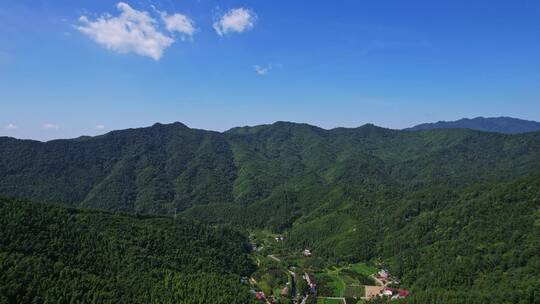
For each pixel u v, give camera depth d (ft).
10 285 579.89
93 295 618.03
